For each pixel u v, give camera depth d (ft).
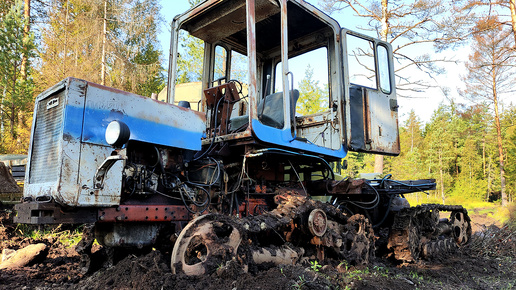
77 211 10.80
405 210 19.54
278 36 20.36
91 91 11.32
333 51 18.99
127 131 10.50
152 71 67.51
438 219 21.43
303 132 19.85
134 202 12.13
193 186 13.88
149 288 10.33
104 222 11.49
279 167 17.69
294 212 14.05
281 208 14.32
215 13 17.48
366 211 21.58
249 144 14.25
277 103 17.90
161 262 11.68
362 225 16.96
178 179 13.06
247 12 14.19
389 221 22.34
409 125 214.90
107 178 11.18
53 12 80.43
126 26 68.33
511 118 168.04
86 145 10.98
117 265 12.39
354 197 21.26
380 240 21.90
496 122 96.99
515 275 17.98
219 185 14.43
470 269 18.62
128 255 13.05
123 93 12.00
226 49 20.84
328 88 18.85
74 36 70.54
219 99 15.71
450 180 154.61
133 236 12.18
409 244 18.66
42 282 13.08
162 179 12.68
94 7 64.95
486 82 91.20
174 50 17.94
